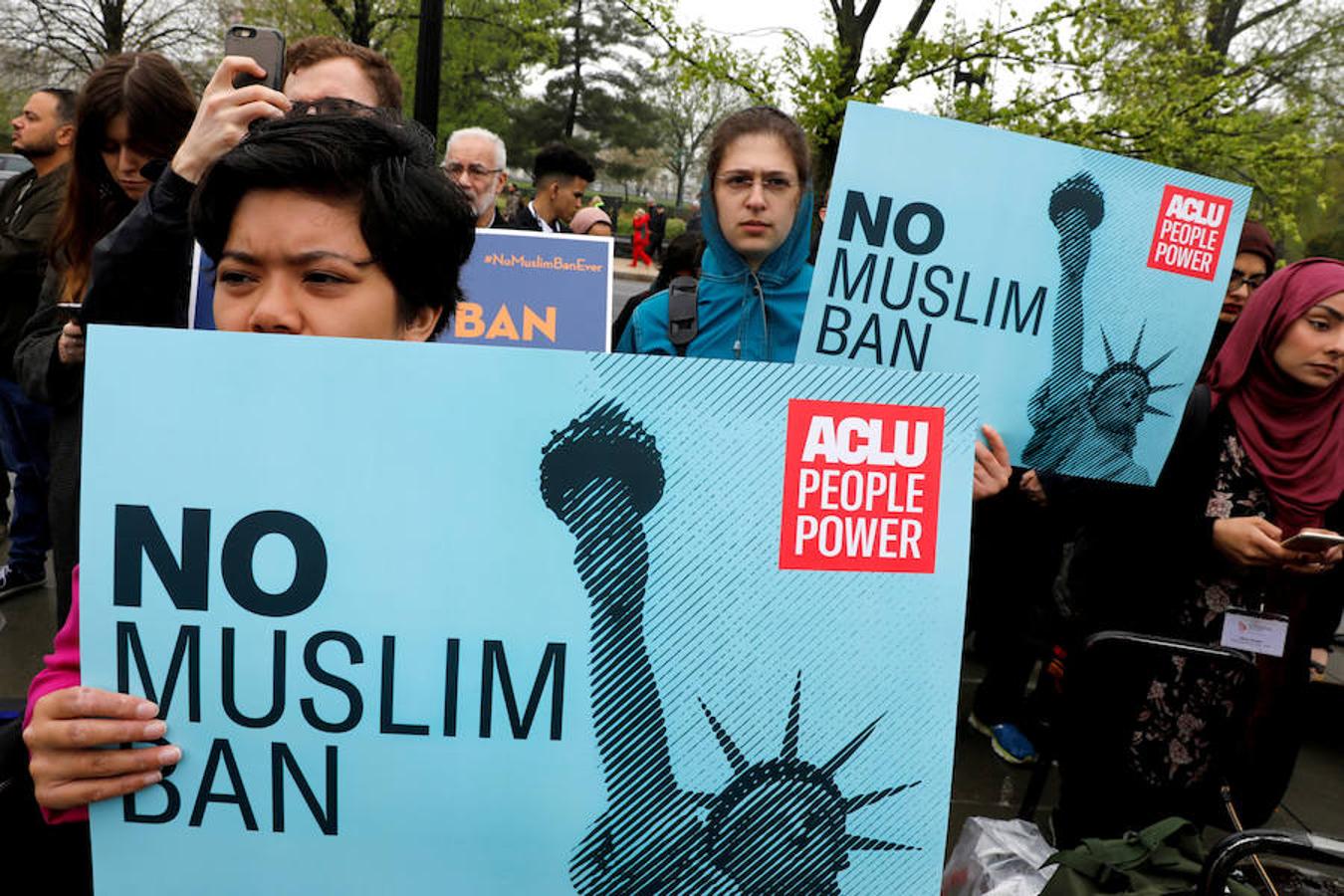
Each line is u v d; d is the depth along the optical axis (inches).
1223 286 78.4
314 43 91.7
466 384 38.1
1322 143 379.9
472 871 39.1
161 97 90.4
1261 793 100.0
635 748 39.0
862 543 39.2
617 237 1232.8
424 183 44.0
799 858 39.5
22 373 98.7
